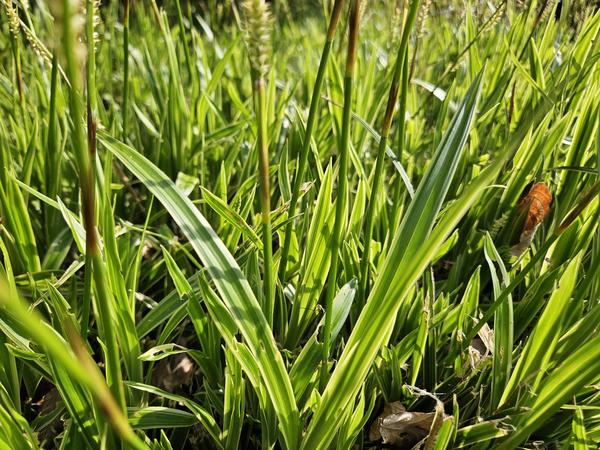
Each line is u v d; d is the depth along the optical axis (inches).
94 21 8.8
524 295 13.6
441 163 8.7
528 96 18.3
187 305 11.3
